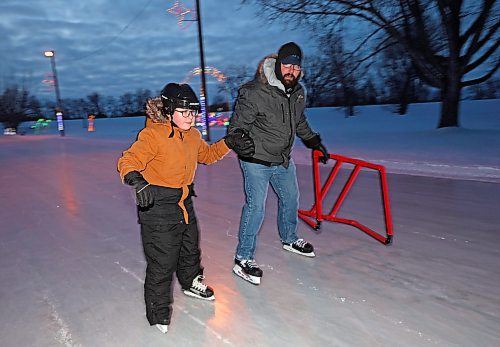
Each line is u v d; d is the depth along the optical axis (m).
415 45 14.49
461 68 14.20
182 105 2.24
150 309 2.45
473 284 2.91
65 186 7.54
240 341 2.35
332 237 4.01
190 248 2.69
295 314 2.61
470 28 14.02
